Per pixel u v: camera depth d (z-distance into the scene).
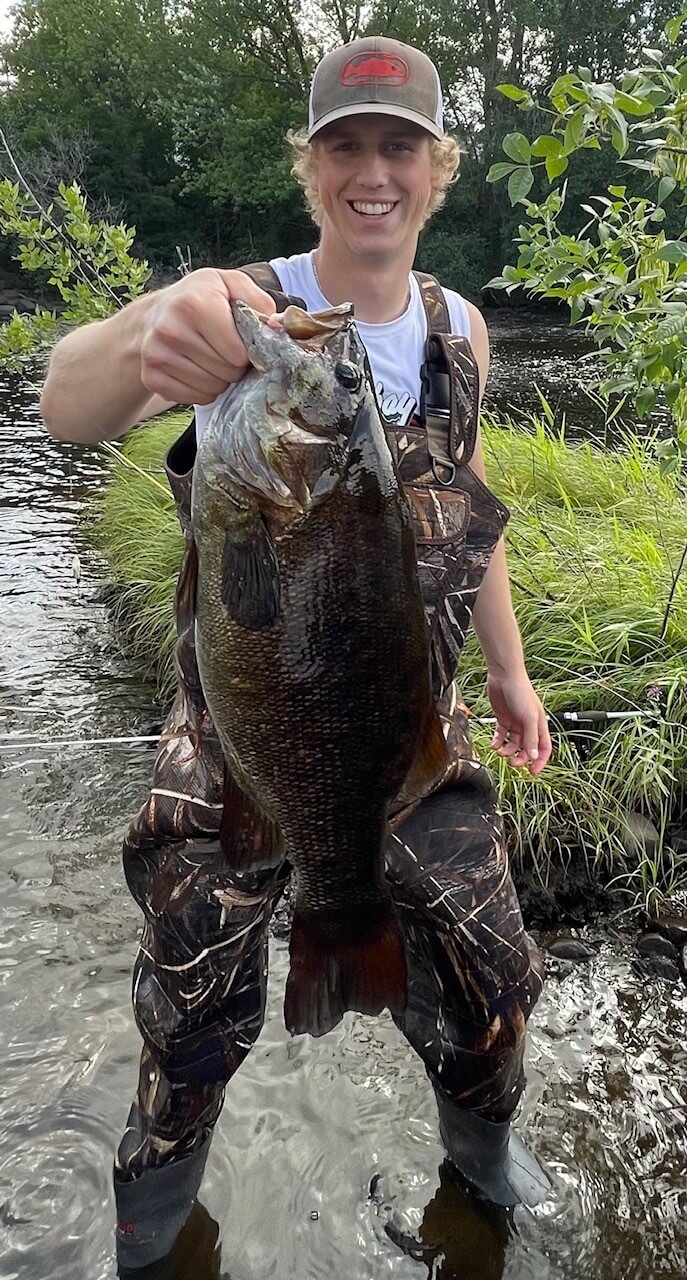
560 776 2.29
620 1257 1.37
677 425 2.36
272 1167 1.50
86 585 4.13
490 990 1.25
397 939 1.08
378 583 0.95
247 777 0.99
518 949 1.27
